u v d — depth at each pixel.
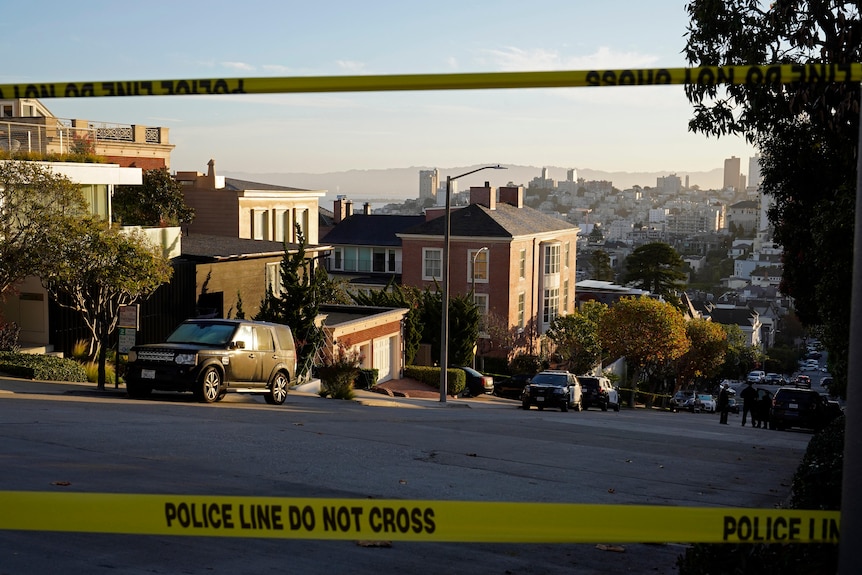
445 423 24.88
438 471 14.77
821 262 18.72
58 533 8.95
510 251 76.88
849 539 4.11
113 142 58.25
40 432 15.75
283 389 27.50
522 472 15.49
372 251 97.31
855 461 4.09
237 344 25.36
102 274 29.31
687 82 4.30
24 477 11.34
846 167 21.20
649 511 5.10
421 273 79.81
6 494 5.38
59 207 30.22
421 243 79.56
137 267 30.28
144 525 5.28
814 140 23.06
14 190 28.39
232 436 17.12
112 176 37.34
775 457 22.70
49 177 29.17
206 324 25.89
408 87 4.36
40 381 26.69
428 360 62.78
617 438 24.39
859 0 18.48
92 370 29.88
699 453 21.84
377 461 15.35
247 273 46.62
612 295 125.12
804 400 41.97
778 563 6.14
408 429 21.80
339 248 98.56
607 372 85.81
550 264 84.94
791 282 26.34
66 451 13.81
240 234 63.69
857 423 4.08
